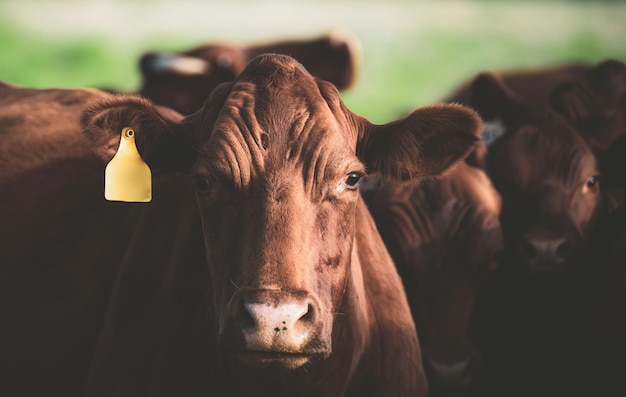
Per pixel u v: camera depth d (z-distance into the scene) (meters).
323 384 5.41
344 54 14.88
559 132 7.70
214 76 13.66
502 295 7.50
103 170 6.66
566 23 36.62
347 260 5.15
